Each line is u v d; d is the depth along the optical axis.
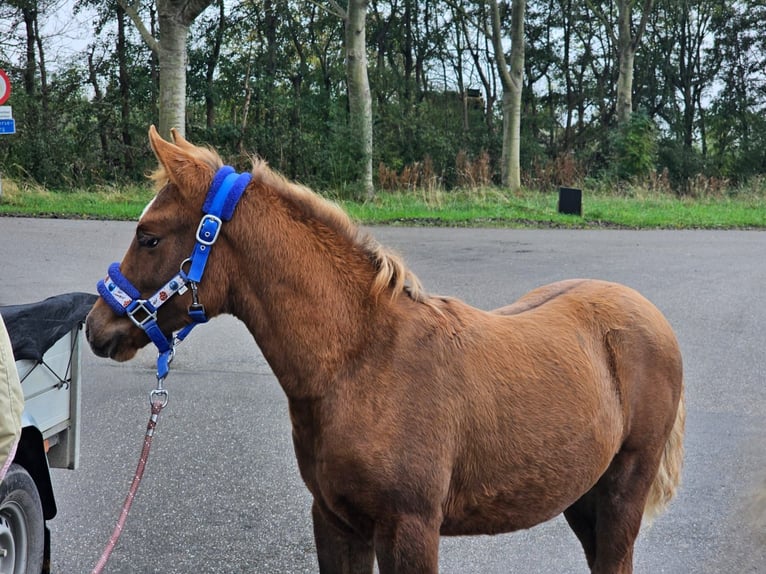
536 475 2.83
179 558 4.13
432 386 2.64
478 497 2.77
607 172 28.89
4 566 3.20
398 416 2.57
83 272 10.55
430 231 16.39
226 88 29.55
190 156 2.69
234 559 4.13
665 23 41.81
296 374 2.65
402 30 37.88
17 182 21.64
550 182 27.75
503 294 9.87
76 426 3.82
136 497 4.81
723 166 36.16
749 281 11.27
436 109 35.56
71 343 3.76
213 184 2.66
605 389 3.07
